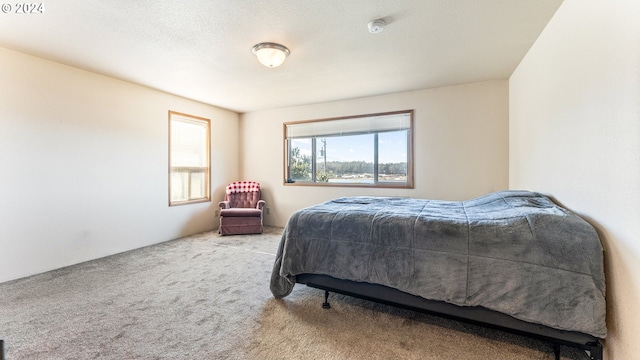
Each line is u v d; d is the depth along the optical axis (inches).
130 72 125.3
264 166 202.8
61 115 114.3
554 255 54.2
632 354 45.6
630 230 46.3
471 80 137.6
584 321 50.5
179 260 123.5
